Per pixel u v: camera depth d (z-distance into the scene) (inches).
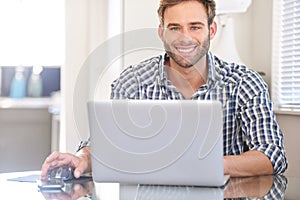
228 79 84.0
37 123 184.7
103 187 60.4
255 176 72.0
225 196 55.5
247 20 137.9
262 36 133.7
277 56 127.1
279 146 77.4
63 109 150.9
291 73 122.0
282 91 125.6
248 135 81.0
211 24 89.6
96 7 150.3
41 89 201.5
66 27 149.1
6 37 189.5
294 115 116.3
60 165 66.7
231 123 83.9
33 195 56.1
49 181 63.2
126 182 61.6
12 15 188.2
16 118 183.3
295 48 120.3
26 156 184.5
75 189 59.4
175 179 59.9
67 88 147.2
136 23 135.3
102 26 150.5
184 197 54.3
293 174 116.7
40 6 188.5
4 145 183.0
